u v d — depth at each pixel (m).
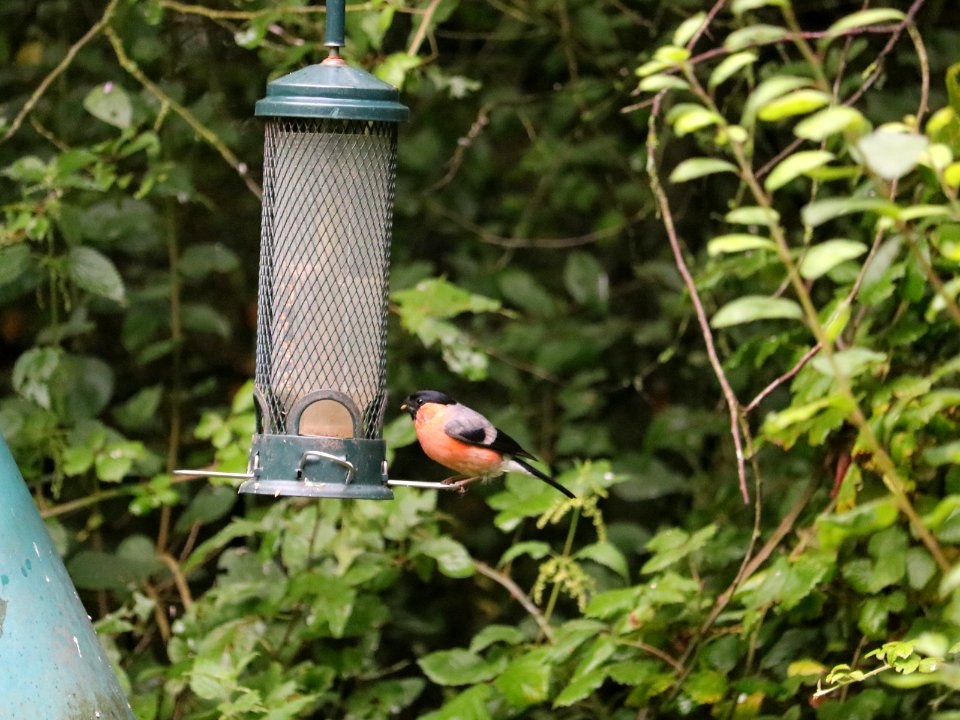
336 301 8.49
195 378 14.18
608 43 13.33
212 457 11.77
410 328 9.93
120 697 6.46
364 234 8.53
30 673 5.98
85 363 11.48
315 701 9.69
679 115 5.36
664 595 8.57
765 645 9.32
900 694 8.46
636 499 12.73
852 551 8.38
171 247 12.28
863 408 8.20
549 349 14.02
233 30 10.78
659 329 13.55
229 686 8.47
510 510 9.24
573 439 13.48
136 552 11.24
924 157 4.66
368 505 9.70
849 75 10.63
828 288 10.27
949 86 7.02
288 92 7.59
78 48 10.52
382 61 10.25
